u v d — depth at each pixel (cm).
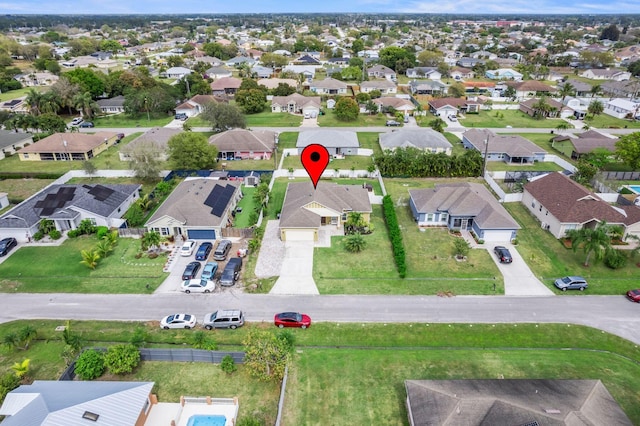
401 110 11450
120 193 6250
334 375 3328
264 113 11819
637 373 3375
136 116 11506
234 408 3033
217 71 16088
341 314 4047
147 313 4084
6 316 4041
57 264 4869
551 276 4631
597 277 4609
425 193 5953
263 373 3191
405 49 19675
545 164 8000
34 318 4016
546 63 18950
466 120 11206
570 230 4909
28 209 5588
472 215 5462
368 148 8869
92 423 2645
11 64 19188
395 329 3850
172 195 5981
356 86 14012
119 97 12388
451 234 5509
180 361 3488
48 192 5947
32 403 2755
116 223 5659
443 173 7344
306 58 19012
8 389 3095
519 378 3281
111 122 10969
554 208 5450
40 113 10494
